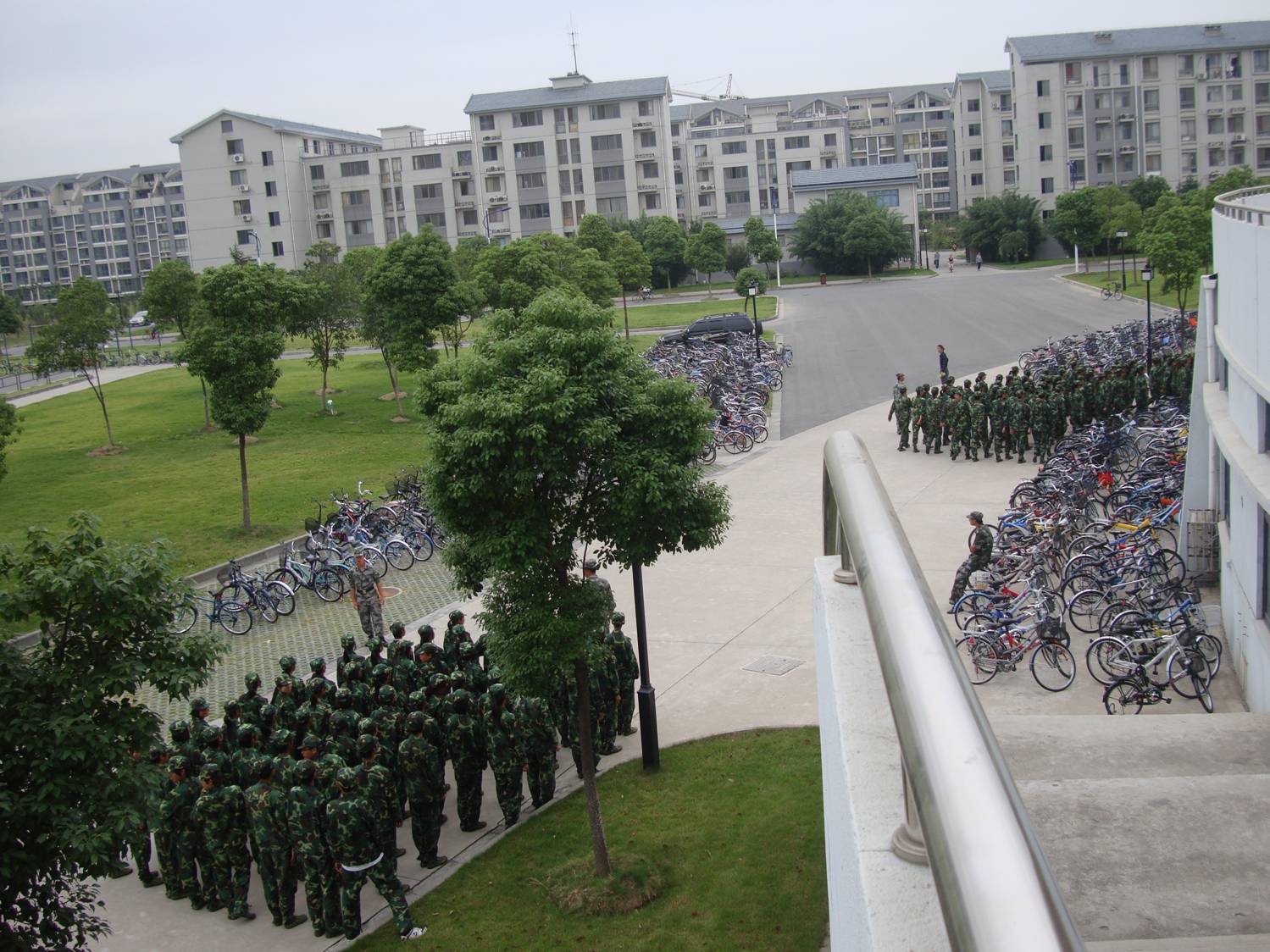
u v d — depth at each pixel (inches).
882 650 69.2
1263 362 358.6
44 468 1122.0
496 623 341.4
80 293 1195.9
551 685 339.3
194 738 380.8
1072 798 192.1
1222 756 240.8
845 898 104.0
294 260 3503.9
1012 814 50.3
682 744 442.6
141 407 1526.8
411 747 366.6
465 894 353.7
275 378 818.8
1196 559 546.3
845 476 108.6
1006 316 1921.8
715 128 3976.4
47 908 263.3
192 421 1364.4
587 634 335.6
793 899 329.7
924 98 4141.2
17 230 4761.3
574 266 1571.1
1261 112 3250.5
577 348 322.0
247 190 3469.5
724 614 585.3
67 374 2191.2
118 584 259.0
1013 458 902.4
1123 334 1326.3
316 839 332.2
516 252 1445.6
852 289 2810.0
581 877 346.9
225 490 975.6
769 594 612.1
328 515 814.5
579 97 3373.5
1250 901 156.5
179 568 735.1
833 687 120.3
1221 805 184.7
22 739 247.8
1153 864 168.7
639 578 414.6
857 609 135.1
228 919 354.9
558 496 337.4
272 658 600.1
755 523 755.4
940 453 941.2
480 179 3459.6
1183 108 3262.8
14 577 266.7
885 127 4151.1
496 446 305.9
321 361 1337.4
